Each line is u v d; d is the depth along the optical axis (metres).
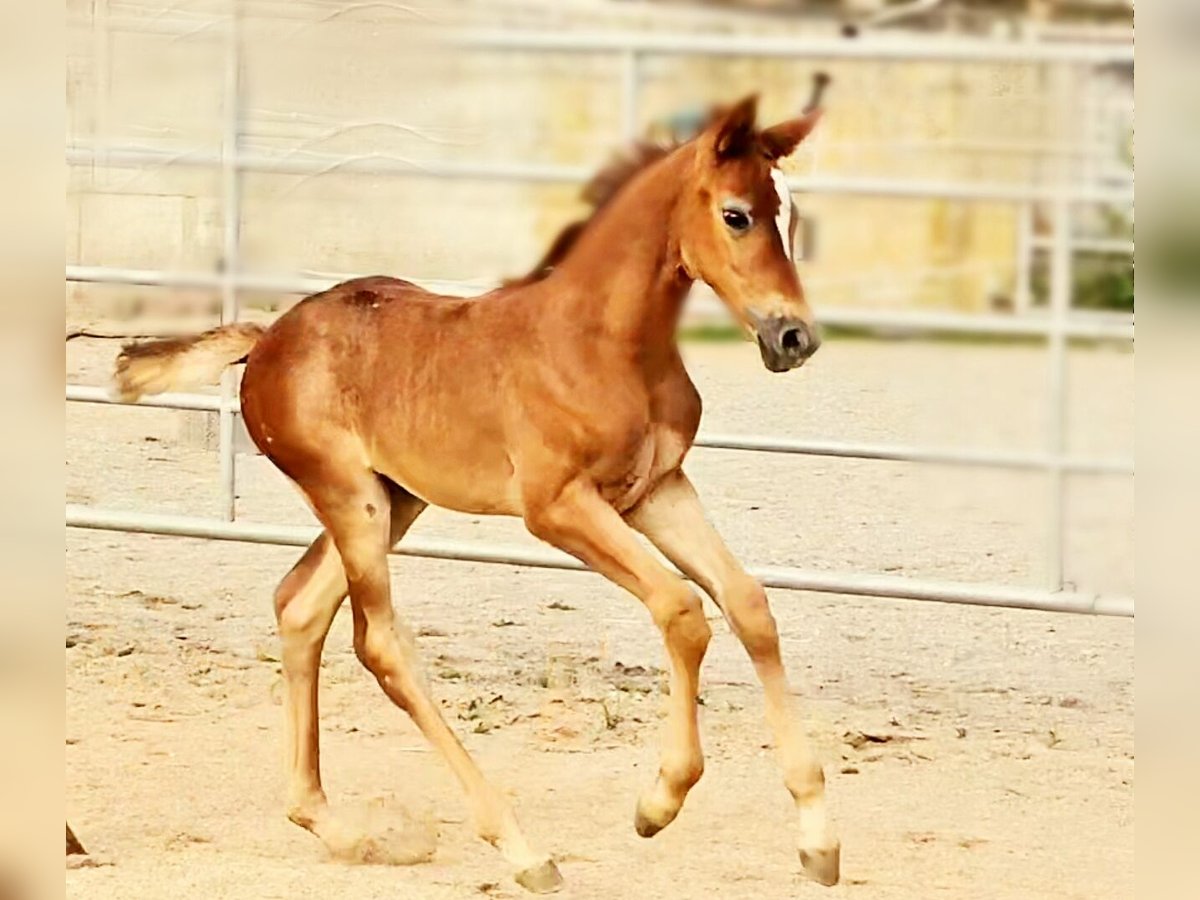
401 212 19.77
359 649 7.82
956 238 25.28
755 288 7.15
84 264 17.67
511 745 9.95
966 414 20.11
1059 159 22.97
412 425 7.66
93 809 8.66
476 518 15.25
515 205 22.11
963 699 10.98
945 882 7.90
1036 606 10.71
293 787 8.01
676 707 7.34
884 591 10.94
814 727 10.30
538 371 7.43
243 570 13.52
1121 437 18.97
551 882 7.46
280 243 18.36
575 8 22.47
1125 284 24.69
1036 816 8.95
